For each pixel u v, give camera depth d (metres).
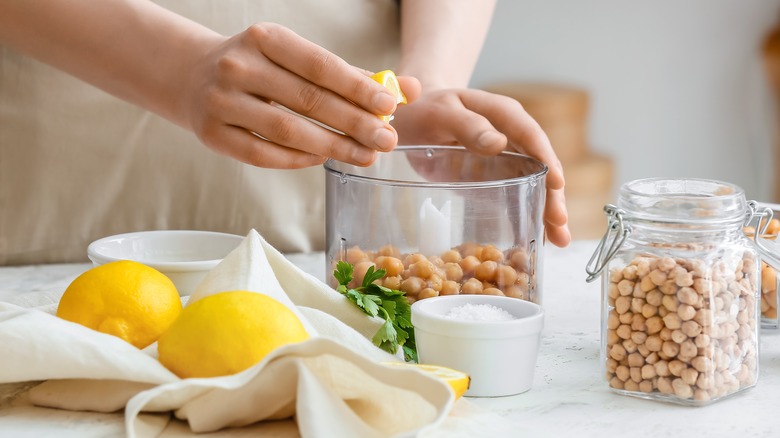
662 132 2.19
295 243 1.65
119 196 1.59
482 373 1.05
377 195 1.14
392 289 1.13
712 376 1.03
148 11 1.26
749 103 2.20
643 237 1.06
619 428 1.00
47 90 1.55
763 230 1.14
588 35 2.09
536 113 2.11
